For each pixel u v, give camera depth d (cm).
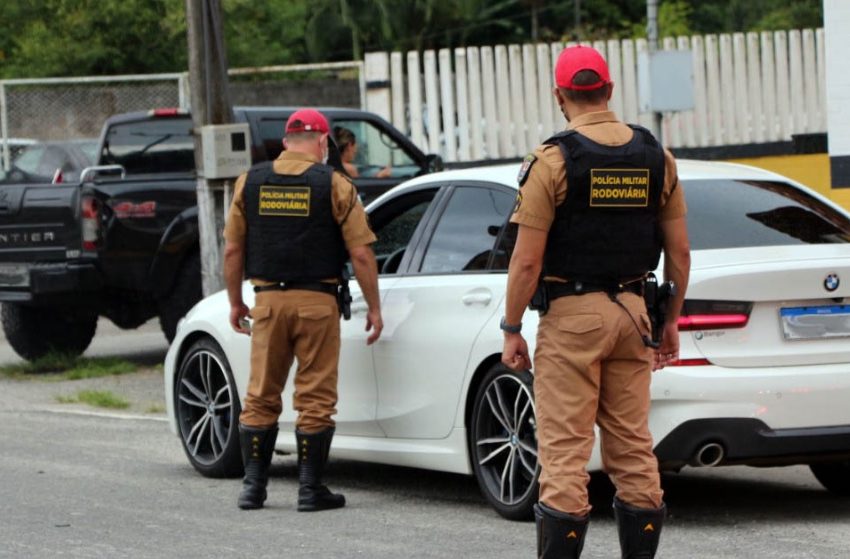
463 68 3934
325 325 1600
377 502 1664
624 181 1134
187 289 2822
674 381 1382
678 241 1172
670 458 1395
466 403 1551
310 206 1588
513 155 3916
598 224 1133
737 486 1730
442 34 10319
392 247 1691
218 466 1820
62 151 3200
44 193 2789
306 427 1612
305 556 1386
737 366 1402
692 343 1393
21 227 2806
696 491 1698
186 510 1630
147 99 4472
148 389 2736
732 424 1390
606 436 1163
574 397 1139
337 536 1476
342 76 4309
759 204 1563
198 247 2831
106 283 2781
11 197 2817
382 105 4044
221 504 1664
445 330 1573
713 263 1423
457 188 1641
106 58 6016
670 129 3947
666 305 1177
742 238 1503
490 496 1533
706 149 3959
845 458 1455
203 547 1435
